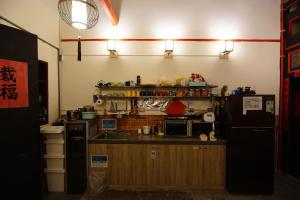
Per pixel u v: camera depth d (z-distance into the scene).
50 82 3.57
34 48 2.56
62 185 3.17
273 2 3.87
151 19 3.85
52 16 3.61
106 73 3.88
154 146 3.21
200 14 3.85
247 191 3.06
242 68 3.88
